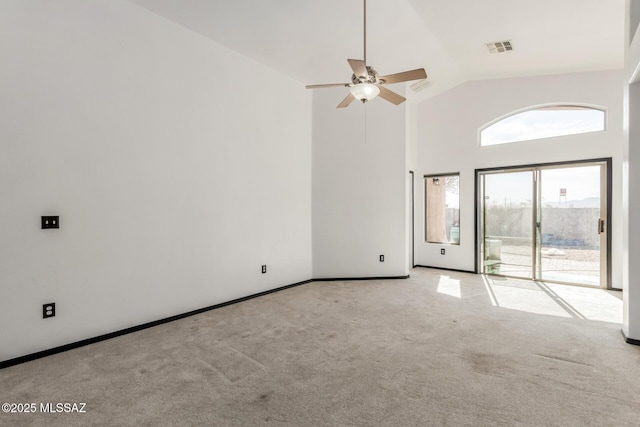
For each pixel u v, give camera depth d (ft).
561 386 6.82
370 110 17.52
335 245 17.31
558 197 16.48
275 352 8.57
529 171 17.30
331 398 6.44
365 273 17.56
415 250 21.38
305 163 16.67
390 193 17.66
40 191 8.32
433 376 7.27
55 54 8.51
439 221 20.79
